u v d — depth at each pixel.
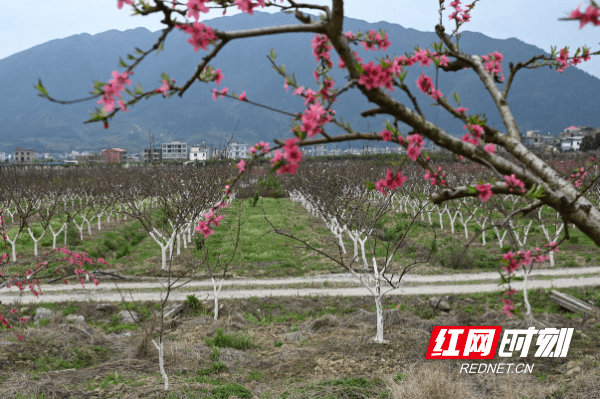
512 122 2.82
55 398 7.15
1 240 19.88
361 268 19.48
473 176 29.86
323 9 2.42
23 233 25.25
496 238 23.59
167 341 10.66
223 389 7.72
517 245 3.15
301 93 2.96
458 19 3.41
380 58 2.40
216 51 2.26
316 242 25.44
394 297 15.08
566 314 12.75
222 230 29.19
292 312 14.39
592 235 2.32
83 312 14.09
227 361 9.55
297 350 10.21
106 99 2.07
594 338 10.29
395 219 29.33
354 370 8.87
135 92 2.14
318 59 3.00
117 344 10.70
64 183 32.72
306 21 2.52
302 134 2.38
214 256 22.11
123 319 13.59
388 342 10.48
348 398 7.36
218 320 13.12
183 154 155.50
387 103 2.45
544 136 127.88
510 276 3.22
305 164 40.28
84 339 10.60
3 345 9.36
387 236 25.80
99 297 15.60
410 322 12.31
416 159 2.70
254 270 19.84
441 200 2.66
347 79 2.51
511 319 12.07
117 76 2.07
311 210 39.00
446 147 2.54
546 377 8.27
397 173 2.91
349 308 14.37
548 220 27.19
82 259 8.59
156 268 20.00
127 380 8.05
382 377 8.34
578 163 26.58
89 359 9.51
